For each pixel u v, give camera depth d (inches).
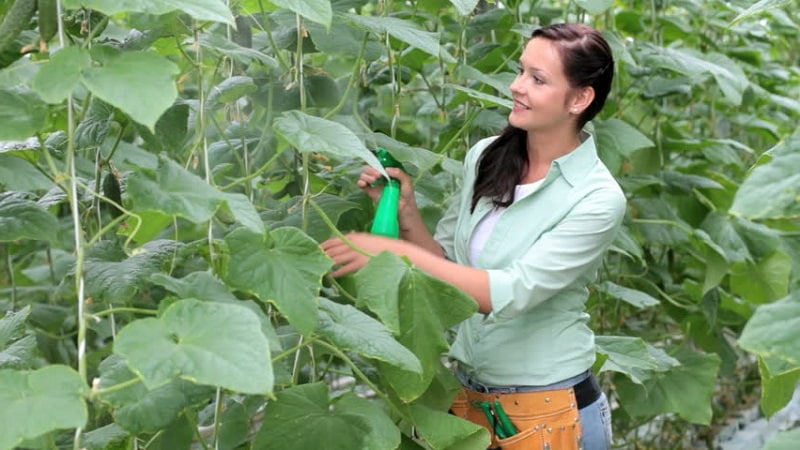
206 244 71.1
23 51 63.2
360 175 89.3
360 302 66.3
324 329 62.2
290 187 99.9
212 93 75.6
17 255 144.0
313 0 58.5
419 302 68.1
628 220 122.3
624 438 140.2
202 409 84.9
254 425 117.6
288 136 61.8
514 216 82.4
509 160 84.4
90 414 79.6
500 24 106.0
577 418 83.6
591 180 80.7
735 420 166.6
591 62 78.7
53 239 68.5
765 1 57.5
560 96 79.4
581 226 79.2
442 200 98.9
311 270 60.9
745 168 156.4
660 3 139.6
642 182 122.5
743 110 160.9
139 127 73.8
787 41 184.1
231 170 92.1
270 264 60.2
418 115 116.0
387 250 68.1
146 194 54.6
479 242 86.0
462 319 69.6
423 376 68.7
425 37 76.1
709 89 151.3
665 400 113.0
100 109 73.0
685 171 139.3
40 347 115.9
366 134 84.6
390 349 62.8
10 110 54.3
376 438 64.4
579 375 84.7
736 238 119.9
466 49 106.0
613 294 113.4
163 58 51.7
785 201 40.9
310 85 91.7
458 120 108.8
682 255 144.1
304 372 91.9
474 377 85.7
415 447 73.3
